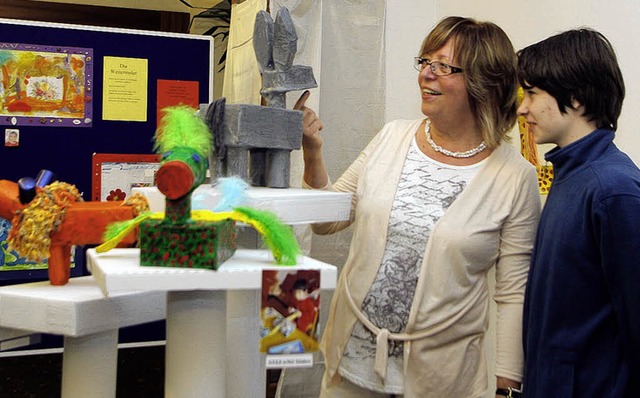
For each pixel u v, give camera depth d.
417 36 2.52
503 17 2.15
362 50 2.30
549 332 1.17
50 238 0.97
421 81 1.35
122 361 2.36
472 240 1.30
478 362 1.38
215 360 0.87
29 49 1.82
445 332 1.32
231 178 0.97
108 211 0.97
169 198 0.80
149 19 3.65
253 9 2.21
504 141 1.45
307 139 1.35
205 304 0.85
